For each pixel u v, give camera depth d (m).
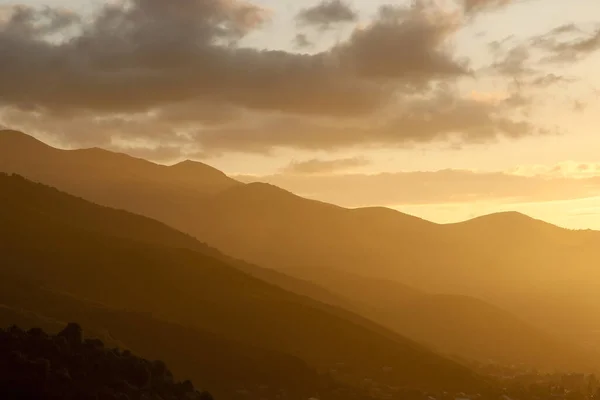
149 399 97.00
